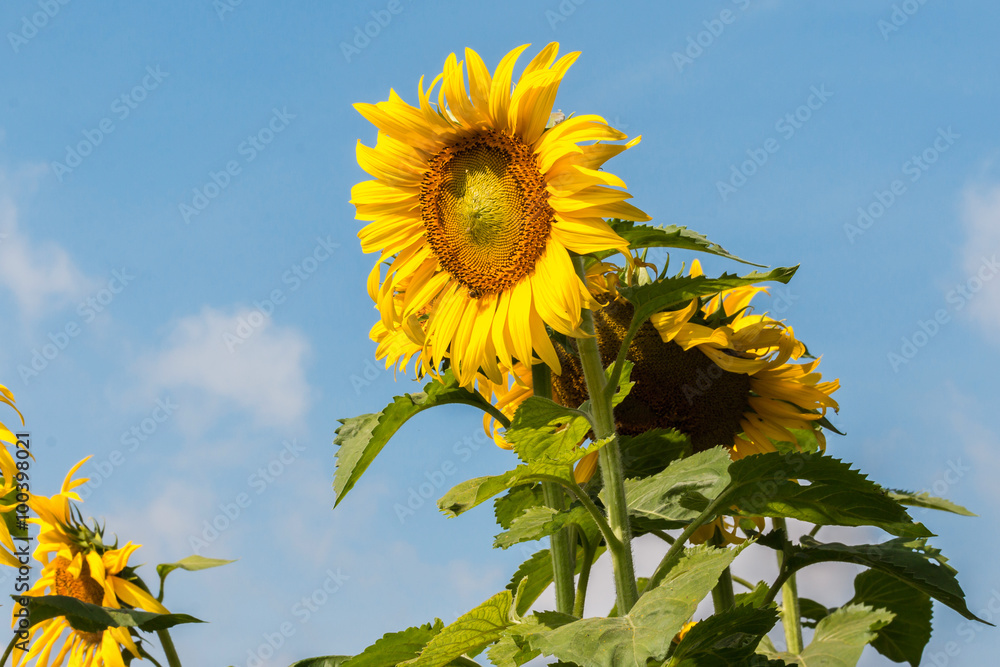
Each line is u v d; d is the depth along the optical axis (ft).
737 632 8.07
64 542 13.57
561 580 10.54
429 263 10.13
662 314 11.63
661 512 9.63
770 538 11.33
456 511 11.11
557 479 8.11
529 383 12.19
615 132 8.32
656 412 12.01
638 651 6.25
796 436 13.21
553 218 8.87
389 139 9.95
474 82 9.25
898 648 12.55
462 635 8.73
